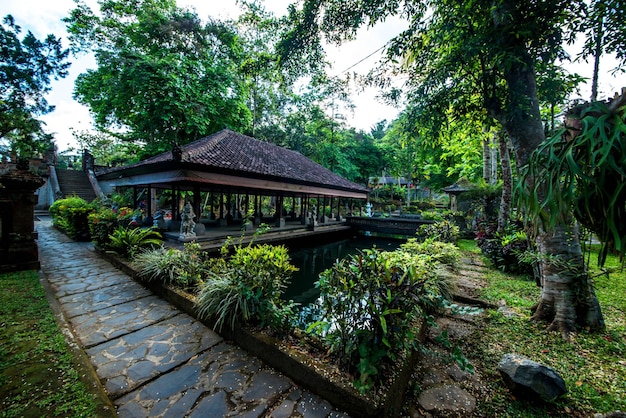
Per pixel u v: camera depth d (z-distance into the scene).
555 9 2.69
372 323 2.07
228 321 2.93
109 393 2.07
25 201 4.95
